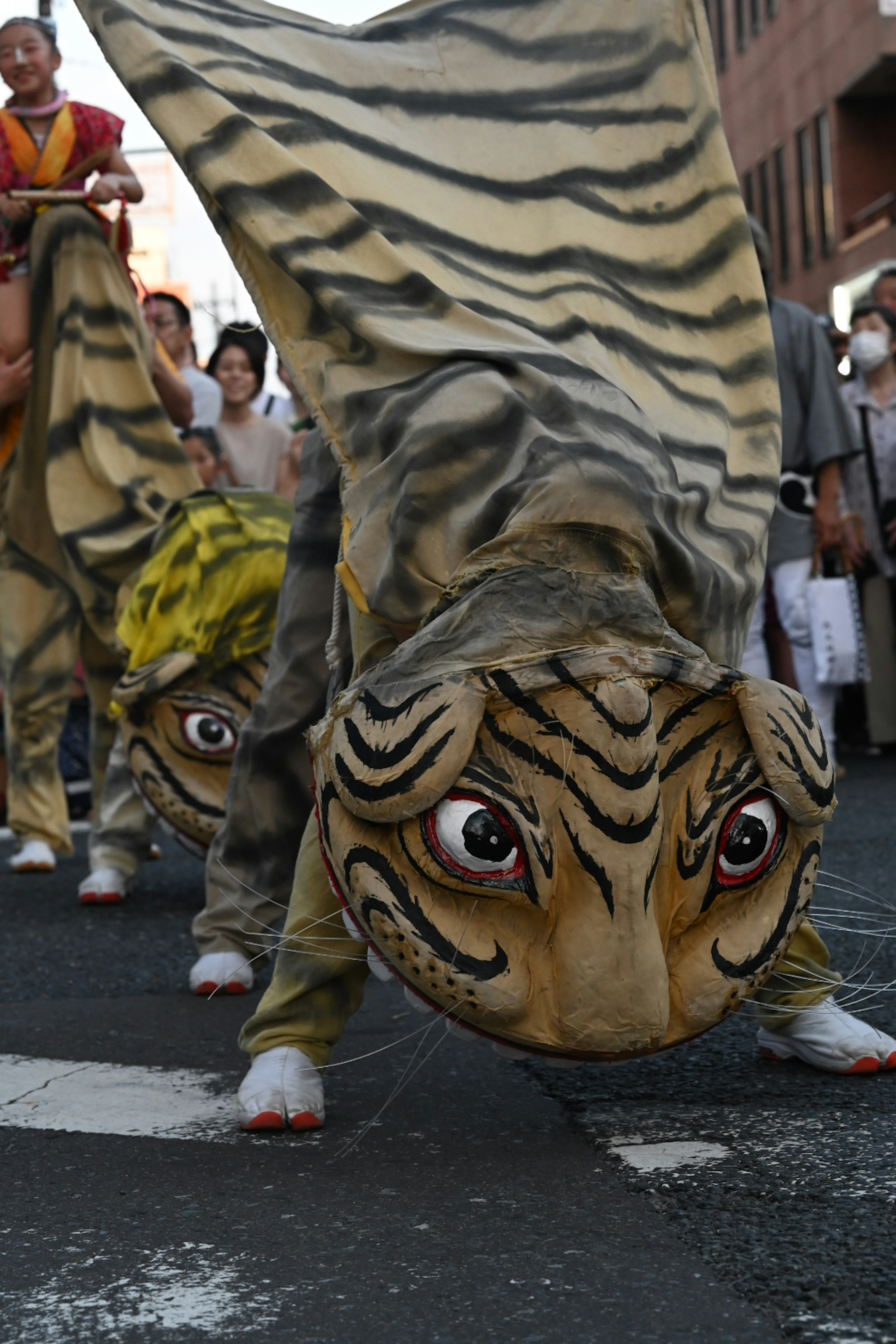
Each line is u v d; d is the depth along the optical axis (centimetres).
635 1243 244
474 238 312
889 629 910
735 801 265
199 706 499
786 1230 246
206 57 314
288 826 388
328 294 289
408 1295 229
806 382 798
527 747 255
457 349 279
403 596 268
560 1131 306
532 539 260
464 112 331
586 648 255
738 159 4112
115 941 523
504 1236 250
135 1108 335
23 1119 329
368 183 308
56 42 618
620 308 312
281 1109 312
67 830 689
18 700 660
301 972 314
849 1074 333
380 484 275
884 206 3222
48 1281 242
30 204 596
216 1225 262
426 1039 387
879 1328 211
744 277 325
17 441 616
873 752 960
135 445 586
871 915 444
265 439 794
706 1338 211
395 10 353
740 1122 304
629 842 254
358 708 262
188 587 502
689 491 284
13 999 446
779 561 812
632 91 338
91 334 590
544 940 258
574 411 271
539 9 349
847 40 3312
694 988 266
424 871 257
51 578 648
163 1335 221
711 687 263
